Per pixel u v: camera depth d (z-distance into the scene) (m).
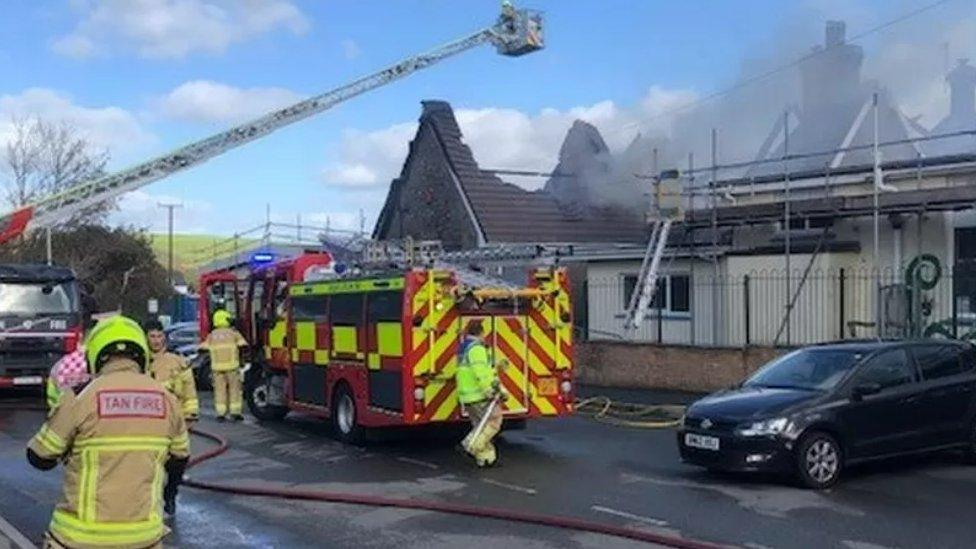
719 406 10.86
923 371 11.34
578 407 18.12
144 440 4.43
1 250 50.88
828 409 10.50
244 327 17.67
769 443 10.27
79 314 21.12
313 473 11.66
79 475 4.36
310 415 16.16
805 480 10.30
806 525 8.71
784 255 20.31
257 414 17.22
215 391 17.17
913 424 11.08
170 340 25.69
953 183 18.91
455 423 13.57
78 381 6.02
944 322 18.05
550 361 13.46
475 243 31.67
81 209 42.19
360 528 8.78
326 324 14.70
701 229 22.44
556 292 13.51
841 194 20.47
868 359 11.09
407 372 12.70
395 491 10.48
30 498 10.30
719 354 18.47
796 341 19.97
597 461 12.33
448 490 10.52
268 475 11.55
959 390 11.47
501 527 8.76
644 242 29.45
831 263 19.62
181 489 10.66
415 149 34.94
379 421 13.29
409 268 13.16
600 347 20.94
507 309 13.24
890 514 9.12
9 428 16.34
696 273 22.31
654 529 8.59
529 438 14.45
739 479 10.97
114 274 55.97
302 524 8.95
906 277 18.95
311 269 16.28
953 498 9.86
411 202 35.19
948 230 18.41
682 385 19.17
